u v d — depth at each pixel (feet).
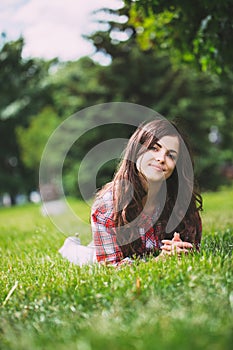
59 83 86.17
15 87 99.71
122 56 75.72
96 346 6.19
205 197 47.55
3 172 102.22
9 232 25.57
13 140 104.27
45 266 12.89
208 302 7.66
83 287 9.36
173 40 22.66
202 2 18.20
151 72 73.97
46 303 8.86
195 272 9.04
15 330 7.75
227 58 21.15
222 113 72.84
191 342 5.90
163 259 10.68
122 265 10.84
